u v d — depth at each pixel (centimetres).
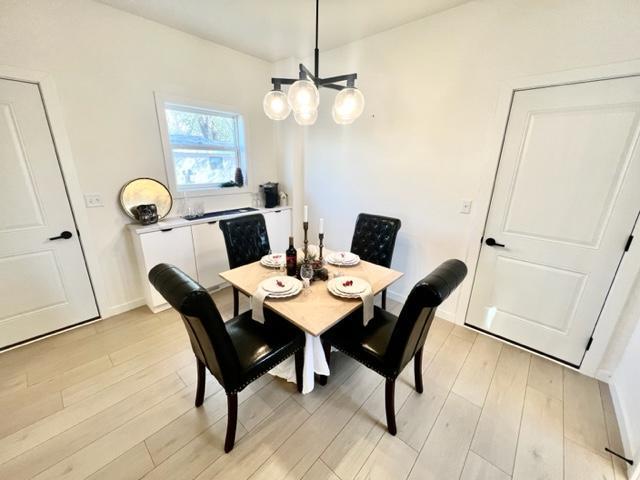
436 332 242
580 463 138
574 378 192
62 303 231
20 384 179
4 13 178
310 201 360
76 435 147
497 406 169
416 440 147
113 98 229
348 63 279
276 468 133
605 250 178
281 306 151
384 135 269
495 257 223
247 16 228
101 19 213
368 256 256
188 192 294
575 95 173
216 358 126
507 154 203
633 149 161
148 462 135
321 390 179
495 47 194
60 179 215
